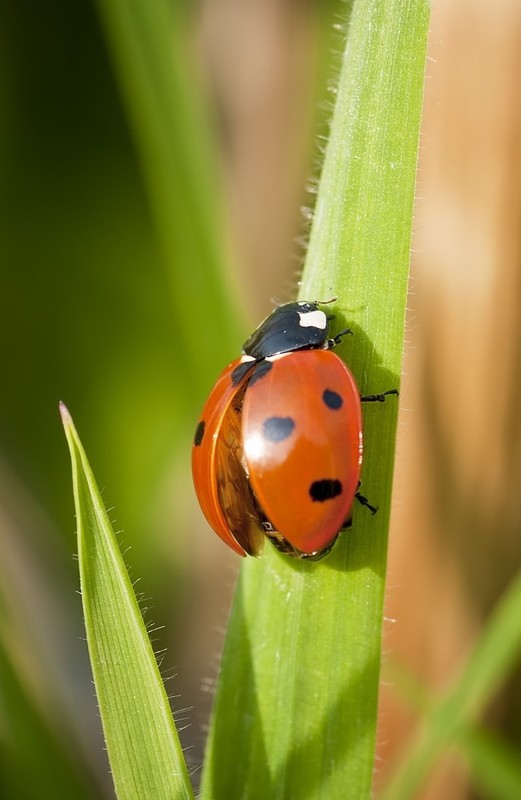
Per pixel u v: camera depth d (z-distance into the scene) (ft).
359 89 0.26
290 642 0.26
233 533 0.26
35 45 0.38
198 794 0.27
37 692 0.31
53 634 0.33
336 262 0.26
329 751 0.26
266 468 0.26
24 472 0.37
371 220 0.26
